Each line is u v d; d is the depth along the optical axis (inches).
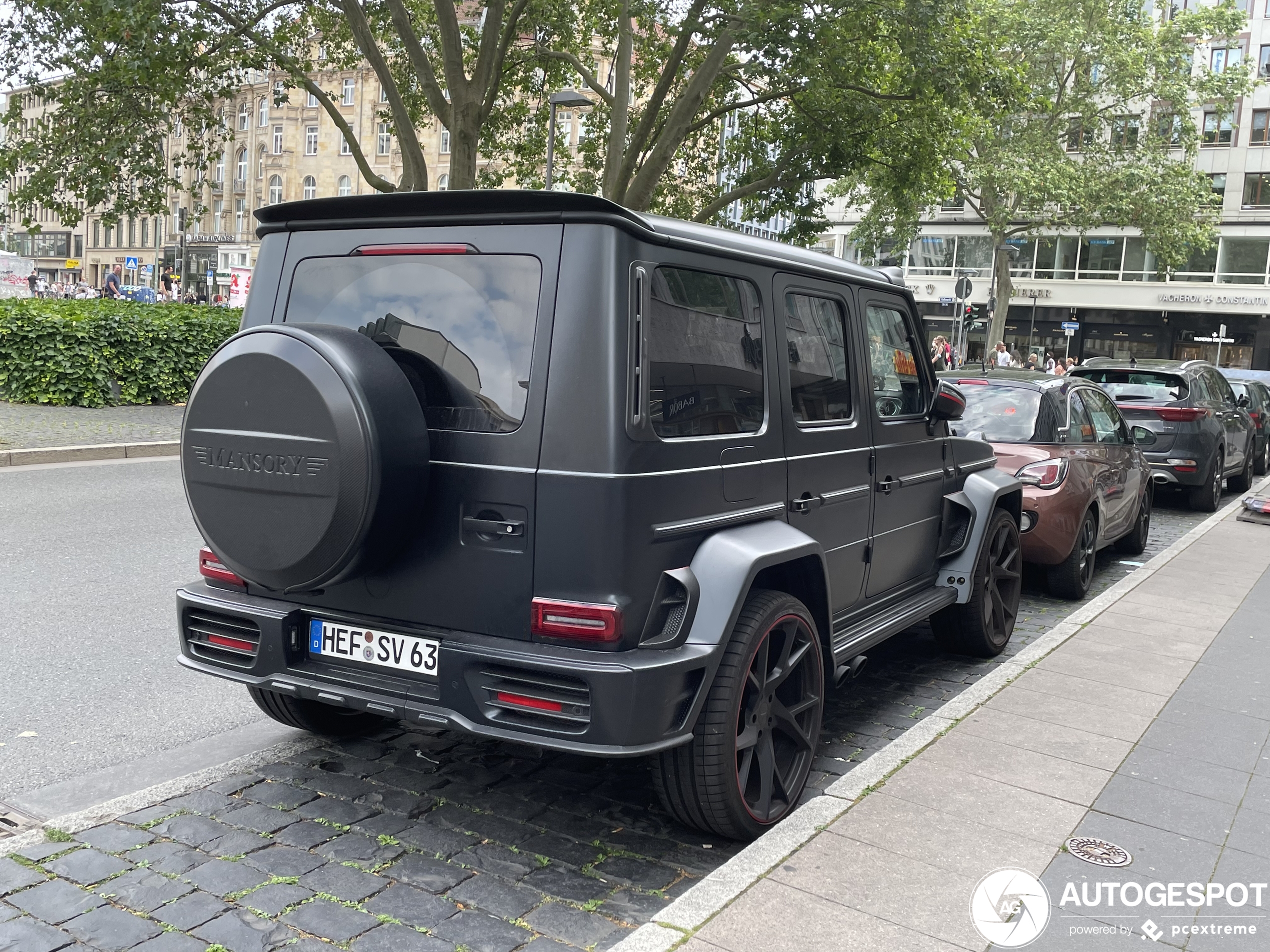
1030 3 1545.3
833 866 124.3
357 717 173.9
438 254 132.1
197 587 147.9
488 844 137.3
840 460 169.0
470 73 970.1
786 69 732.0
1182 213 1612.9
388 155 2564.0
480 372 127.2
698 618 128.6
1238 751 169.6
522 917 119.6
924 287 2148.1
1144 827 139.6
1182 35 1589.6
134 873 124.6
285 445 123.0
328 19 912.3
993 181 1549.0
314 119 2640.3
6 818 142.9
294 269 143.9
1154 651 230.1
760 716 139.6
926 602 202.7
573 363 121.5
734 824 135.6
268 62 857.5
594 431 120.2
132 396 662.5
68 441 499.5
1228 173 1920.5
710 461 134.9
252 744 173.6
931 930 110.8
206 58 786.2
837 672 161.3
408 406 125.1
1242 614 268.4
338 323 138.9
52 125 786.2
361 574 127.4
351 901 120.9
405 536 128.3
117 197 793.6
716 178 1032.8
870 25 717.3
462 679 123.8
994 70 754.2
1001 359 1311.5
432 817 144.8
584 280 122.1
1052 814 142.3
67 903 117.0
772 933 109.0
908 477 197.6
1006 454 299.1
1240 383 714.8
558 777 161.2
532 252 125.7
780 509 150.4
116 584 272.8
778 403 152.6
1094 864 128.3
